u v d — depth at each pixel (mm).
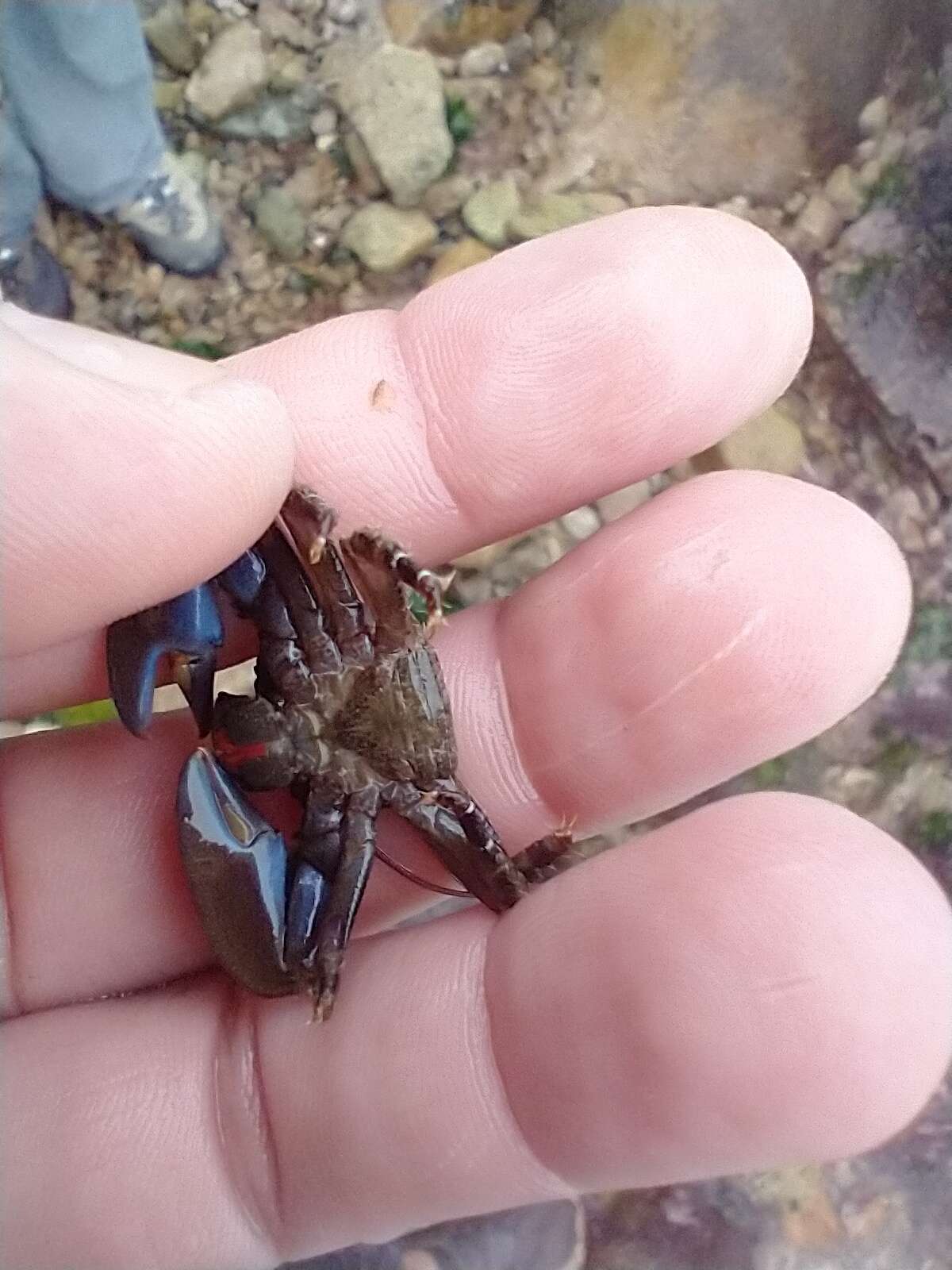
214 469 58
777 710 72
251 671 102
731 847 63
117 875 77
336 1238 75
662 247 73
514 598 78
